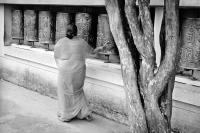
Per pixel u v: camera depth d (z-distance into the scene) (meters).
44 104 5.83
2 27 7.50
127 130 4.69
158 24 4.48
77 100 4.96
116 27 3.55
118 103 5.02
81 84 4.97
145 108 3.49
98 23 5.32
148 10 3.33
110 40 5.18
